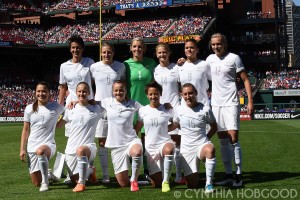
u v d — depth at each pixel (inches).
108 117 302.2
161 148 288.0
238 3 2031.3
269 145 578.9
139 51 325.1
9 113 1744.6
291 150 512.4
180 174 311.0
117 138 299.4
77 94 307.4
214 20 1770.4
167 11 1914.4
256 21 1946.4
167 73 323.9
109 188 297.3
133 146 290.8
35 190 295.3
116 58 1930.4
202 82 314.5
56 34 1982.0
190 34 1642.5
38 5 2151.8
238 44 1963.6
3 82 1959.9
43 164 295.1
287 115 1444.4
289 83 1713.8
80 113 307.0
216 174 349.7
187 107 290.5
